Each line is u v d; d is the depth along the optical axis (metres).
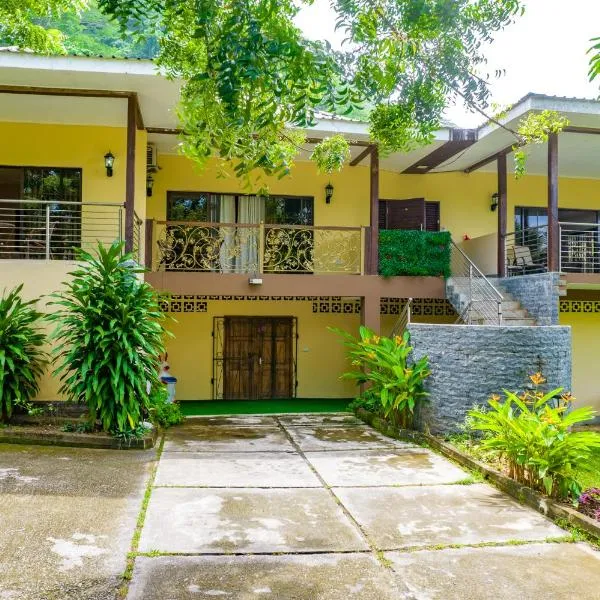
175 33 3.89
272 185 12.55
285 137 5.04
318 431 8.84
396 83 4.09
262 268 10.69
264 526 4.70
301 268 11.60
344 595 3.61
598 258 13.26
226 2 3.21
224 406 11.47
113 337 7.12
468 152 11.62
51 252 10.03
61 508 4.88
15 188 10.05
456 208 13.34
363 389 11.08
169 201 12.23
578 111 9.29
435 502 5.47
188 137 4.15
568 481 5.32
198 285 10.38
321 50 3.46
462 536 4.66
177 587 3.62
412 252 11.07
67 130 10.03
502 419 5.99
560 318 12.66
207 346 12.40
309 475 6.27
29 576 3.67
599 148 11.20
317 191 12.71
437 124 4.62
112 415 7.14
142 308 7.44
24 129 9.96
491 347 7.73
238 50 3.01
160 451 7.16
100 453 6.80
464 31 4.03
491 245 12.26
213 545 4.29
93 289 7.24
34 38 10.91
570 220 13.73
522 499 5.54
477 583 3.85
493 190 13.44
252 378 12.55
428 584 3.81
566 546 4.53
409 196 13.22
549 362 7.62
